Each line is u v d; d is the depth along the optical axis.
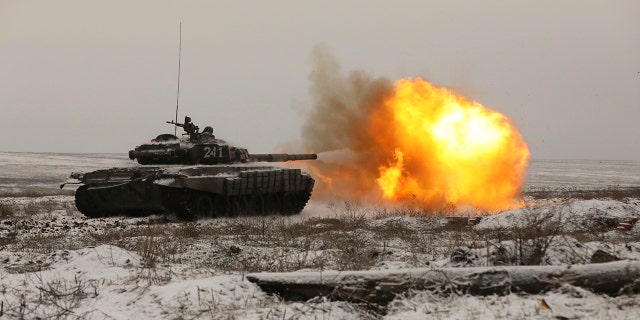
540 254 12.36
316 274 10.76
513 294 10.12
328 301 10.40
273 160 39.47
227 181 31.80
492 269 10.30
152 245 17.33
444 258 15.00
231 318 9.69
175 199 30.50
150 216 32.03
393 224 24.33
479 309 9.61
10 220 29.09
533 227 16.52
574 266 10.22
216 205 32.25
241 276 11.52
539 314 9.20
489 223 23.97
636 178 110.06
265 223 26.14
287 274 10.95
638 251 14.08
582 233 21.08
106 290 11.77
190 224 25.42
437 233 21.47
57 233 23.81
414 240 19.20
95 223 28.19
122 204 31.44
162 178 30.28
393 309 9.99
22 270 14.57
